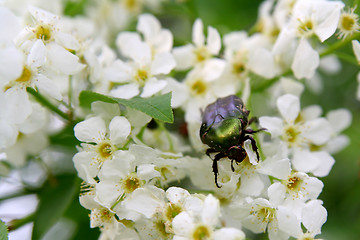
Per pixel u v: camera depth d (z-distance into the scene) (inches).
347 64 11.6
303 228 10.2
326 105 11.5
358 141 11.3
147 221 9.5
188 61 10.4
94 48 10.5
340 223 10.9
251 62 10.4
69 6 11.3
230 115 9.6
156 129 10.2
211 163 9.7
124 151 9.5
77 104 10.0
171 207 9.3
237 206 9.5
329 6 10.0
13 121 9.5
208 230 9.2
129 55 10.2
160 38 10.5
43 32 9.7
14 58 9.3
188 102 10.2
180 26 11.9
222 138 9.5
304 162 9.9
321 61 11.1
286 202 9.5
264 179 9.7
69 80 9.9
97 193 9.4
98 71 10.0
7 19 9.4
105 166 9.4
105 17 11.7
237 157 9.5
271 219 9.5
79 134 9.6
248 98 10.1
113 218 9.5
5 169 10.5
